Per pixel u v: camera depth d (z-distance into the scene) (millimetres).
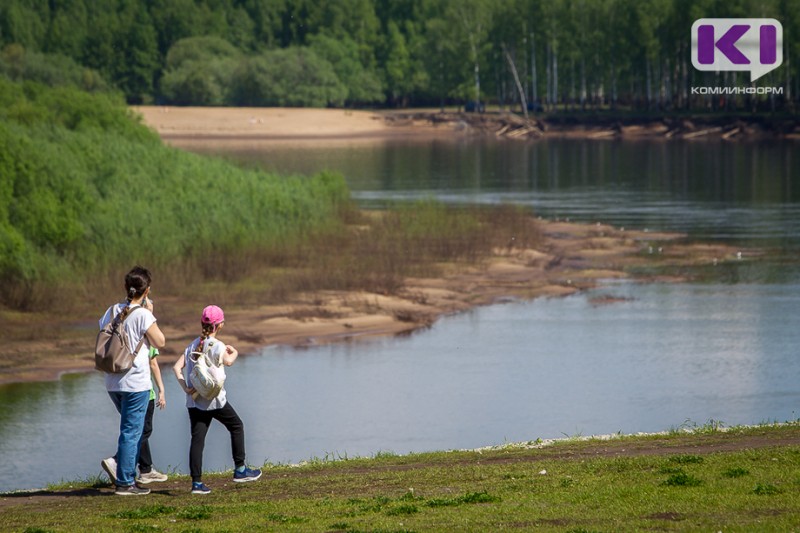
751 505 36875
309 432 84750
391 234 186500
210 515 39594
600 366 107562
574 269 166250
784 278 156625
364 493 43500
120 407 44406
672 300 142375
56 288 132250
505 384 100688
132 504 42812
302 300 137750
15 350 112625
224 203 175875
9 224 140125
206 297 137750
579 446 54844
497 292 148875
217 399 44938
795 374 102438
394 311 133375
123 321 43250
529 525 35406
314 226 184125
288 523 37500
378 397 96375
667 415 88562
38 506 43562
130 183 174000
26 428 86750
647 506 37469
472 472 46750
